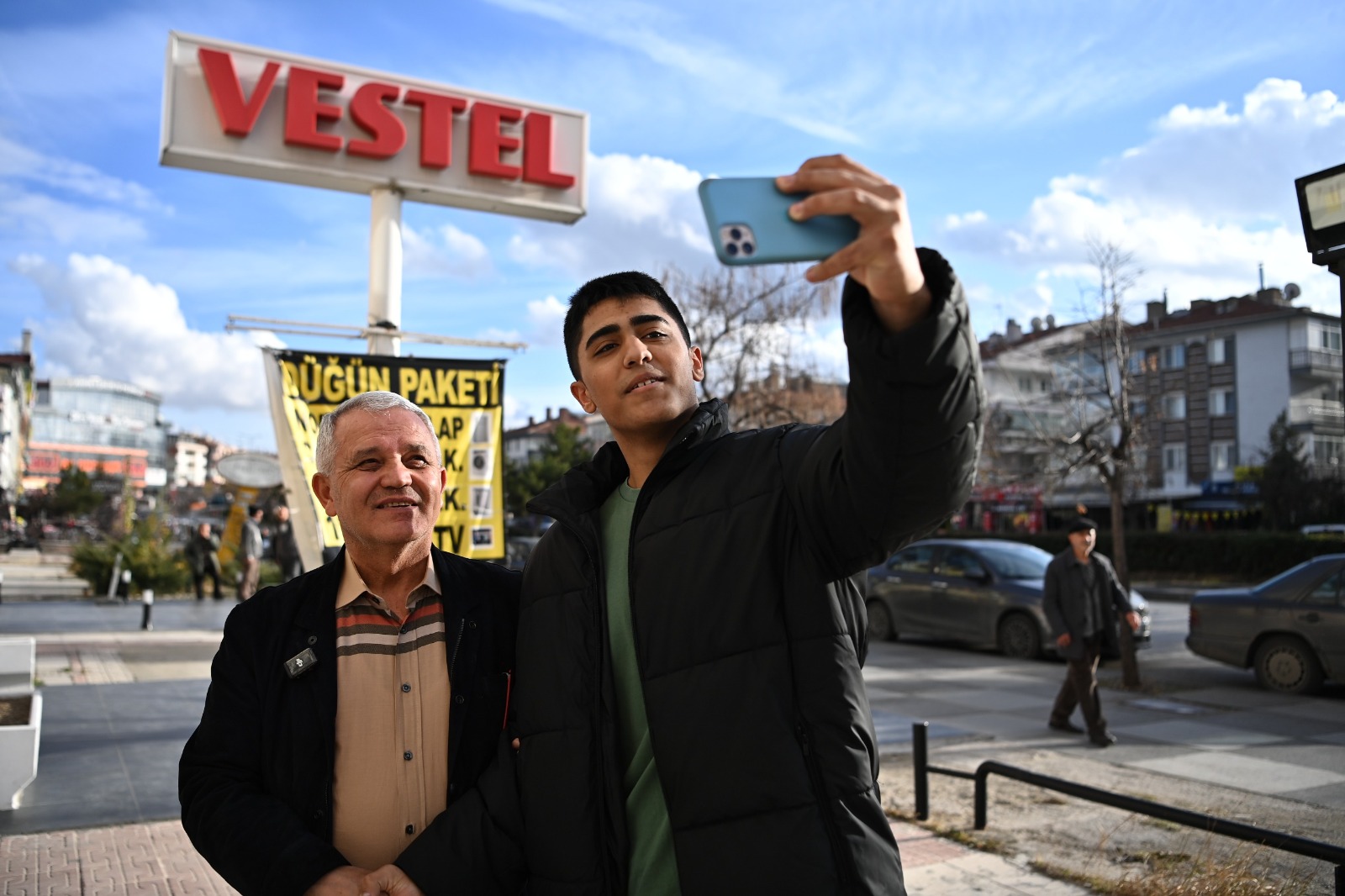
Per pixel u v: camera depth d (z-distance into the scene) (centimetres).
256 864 176
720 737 160
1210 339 4291
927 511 145
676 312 196
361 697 196
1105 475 1338
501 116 766
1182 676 1105
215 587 1852
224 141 679
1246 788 617
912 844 497
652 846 171
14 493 7925
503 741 199
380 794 191
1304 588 978
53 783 565
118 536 2278
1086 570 765
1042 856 475
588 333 192
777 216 119
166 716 750
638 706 179
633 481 198
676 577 172
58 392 14825
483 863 182
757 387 2094
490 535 702
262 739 194
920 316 131
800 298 2041
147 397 16325
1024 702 931
